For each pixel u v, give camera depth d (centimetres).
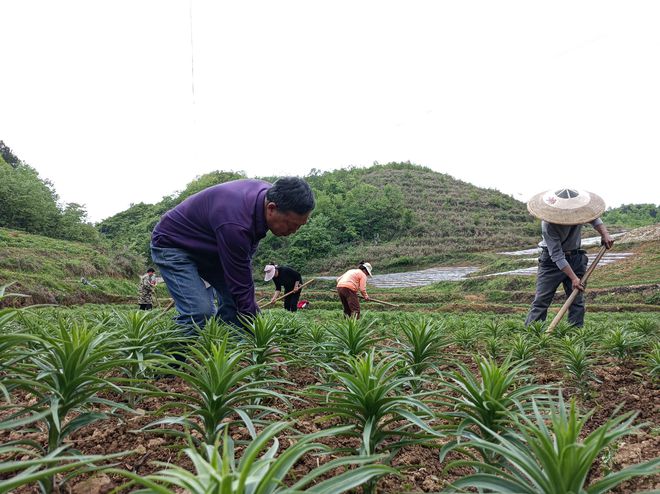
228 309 548
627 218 10938
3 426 202
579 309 769
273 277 1431
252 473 136
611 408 397
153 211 9069
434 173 11825
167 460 274
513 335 643
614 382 483
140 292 2095
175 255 503
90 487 241
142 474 258
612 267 3216
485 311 2297
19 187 4922
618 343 557
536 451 162
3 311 228
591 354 593
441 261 5984
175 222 507
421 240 7169
